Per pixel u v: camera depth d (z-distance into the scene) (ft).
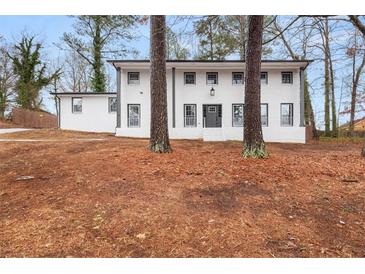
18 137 51.01
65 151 30.07
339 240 11.18
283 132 55.21
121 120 57.62
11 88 104.12
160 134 27.14
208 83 59.06
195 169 20.72
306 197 15.61
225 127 55.16
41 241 10.96
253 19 23.49
